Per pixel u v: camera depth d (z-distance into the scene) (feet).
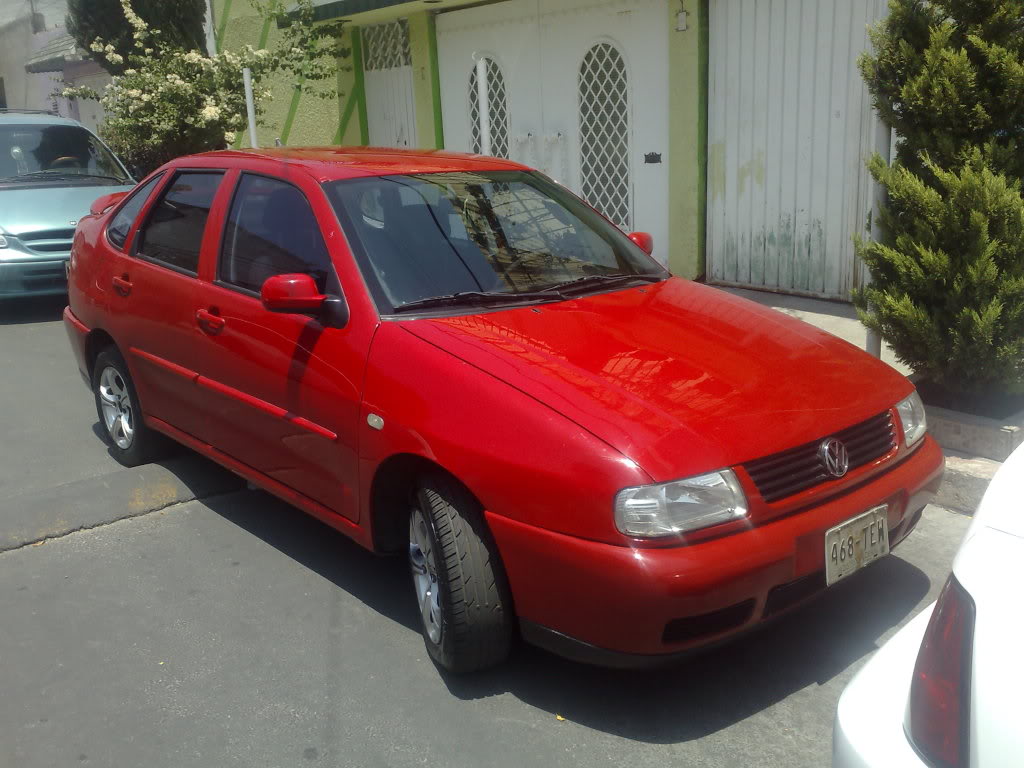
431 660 11.18
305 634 11.81
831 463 9.78
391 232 12.32
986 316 13.97
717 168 26.21
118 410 17.19
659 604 8.78
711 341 11.20
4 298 27.84
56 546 14.32
